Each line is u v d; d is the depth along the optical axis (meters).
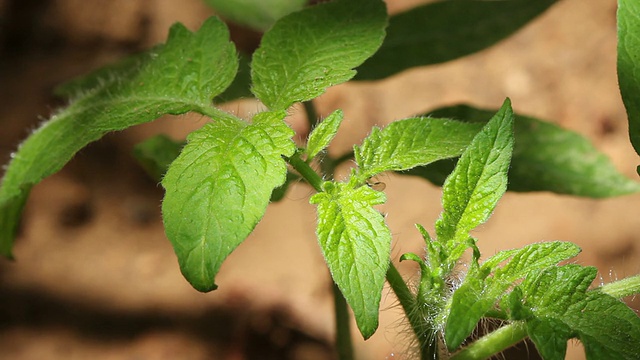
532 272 0.32
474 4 0.45
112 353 0.66
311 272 0.69
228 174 0.31
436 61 0.45
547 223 0.69
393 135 0.34
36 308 0.68
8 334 0.66
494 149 0.32
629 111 0.34
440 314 0.33
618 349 0.31
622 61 0.34
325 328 0.67
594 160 0.45
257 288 0.69
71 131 0.36
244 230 0.31
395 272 0.33
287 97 0.34
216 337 0.67
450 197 0.33
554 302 0.31
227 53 0.36
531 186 0.44
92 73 0.45
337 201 0.32
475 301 0.31
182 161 0.32
